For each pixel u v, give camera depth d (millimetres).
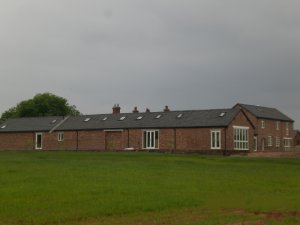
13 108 125938
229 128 67938
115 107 85375
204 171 33000
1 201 19828
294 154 60094
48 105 122688
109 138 75125
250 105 94188
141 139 72500
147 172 30750
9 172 28891
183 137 69750
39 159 40500
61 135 78688
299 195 23594
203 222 16797
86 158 43344
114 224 16516
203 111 72375
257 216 18156
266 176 31531
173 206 19750
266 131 92125
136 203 20000
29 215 17547
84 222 16844
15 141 83125
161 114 74750
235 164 40781
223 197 22422
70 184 24391
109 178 27047
